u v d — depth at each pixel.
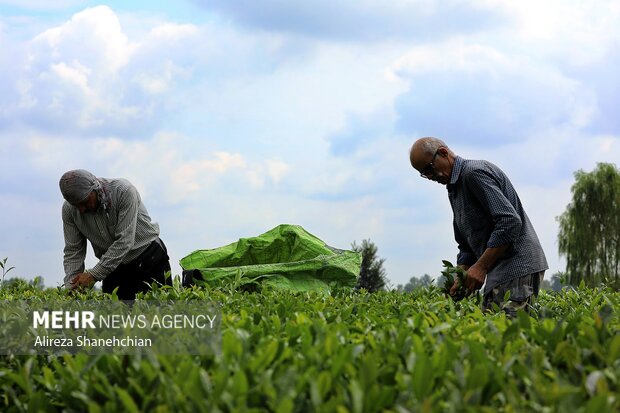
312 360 3.31
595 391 2.91
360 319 4.90
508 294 6.26
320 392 2.89
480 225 7.25
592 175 56.19
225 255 11.19
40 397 3.47
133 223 8.82
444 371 3.11
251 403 2.94
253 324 4.42
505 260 7.15
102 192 8.70
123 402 3.04
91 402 3.15
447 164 7.29
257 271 10.46
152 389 3.21
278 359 3.42
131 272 9.18
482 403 2.95
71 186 8.48
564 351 3.38
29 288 8.53
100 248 9.09
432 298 7.34
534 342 3.84
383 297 7.77
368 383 2.93
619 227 55.66
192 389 2.86
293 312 5.44
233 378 2.96
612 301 6.32
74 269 9.06
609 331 3.87
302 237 11.00
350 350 3.31
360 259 11.10
